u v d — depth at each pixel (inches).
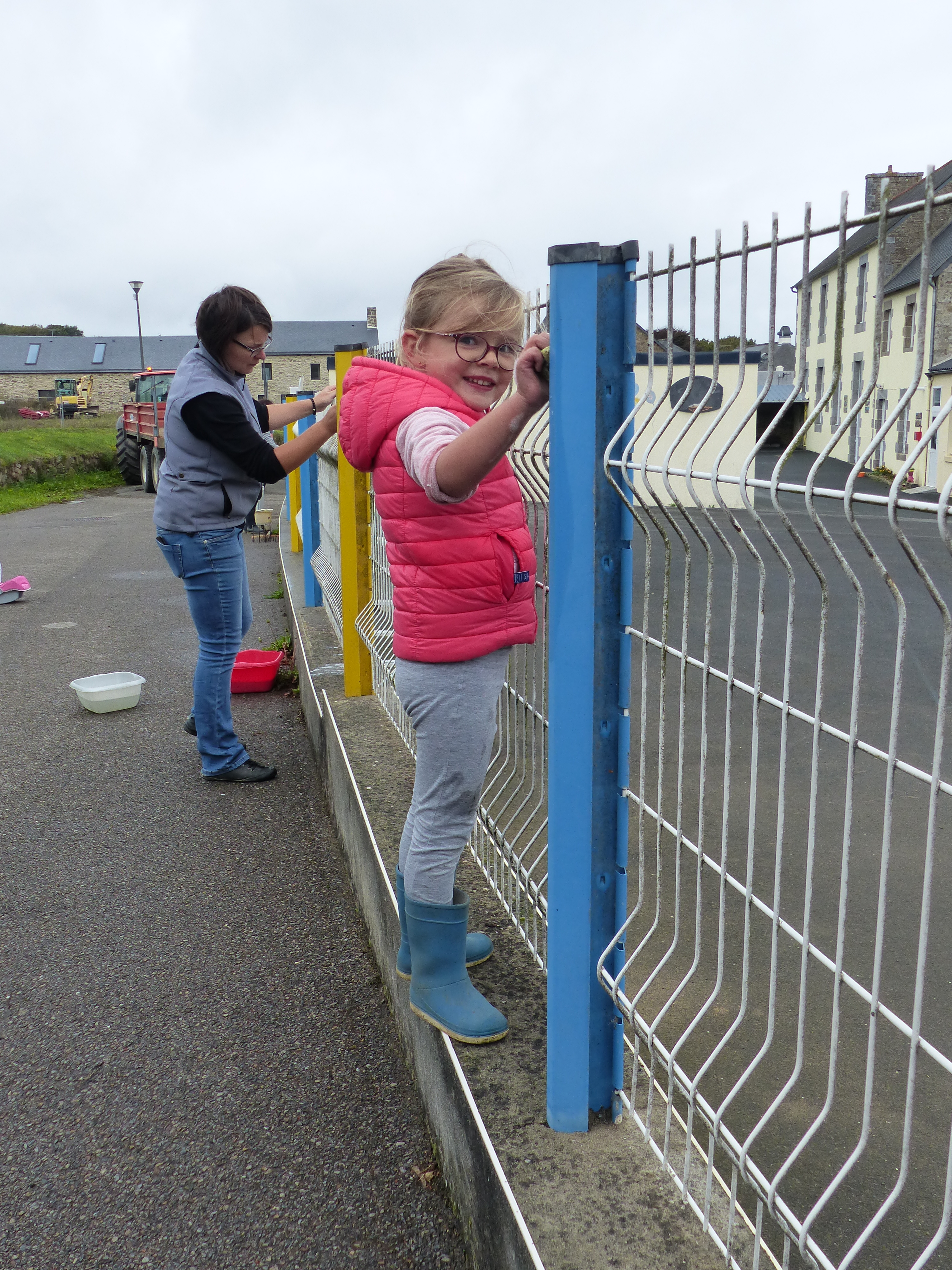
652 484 48.9
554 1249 50.6
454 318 60.4
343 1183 70.6
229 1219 67.7
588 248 50.6
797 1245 42.3
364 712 140.9
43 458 849.5
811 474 37.5
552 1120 59.1
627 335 53.0
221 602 145.3
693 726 167.6
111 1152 74.4
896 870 116.2
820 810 134.6
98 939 106.4
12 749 171.2
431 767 67.1
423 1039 75.8
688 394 45.9
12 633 272.7
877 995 38.1
